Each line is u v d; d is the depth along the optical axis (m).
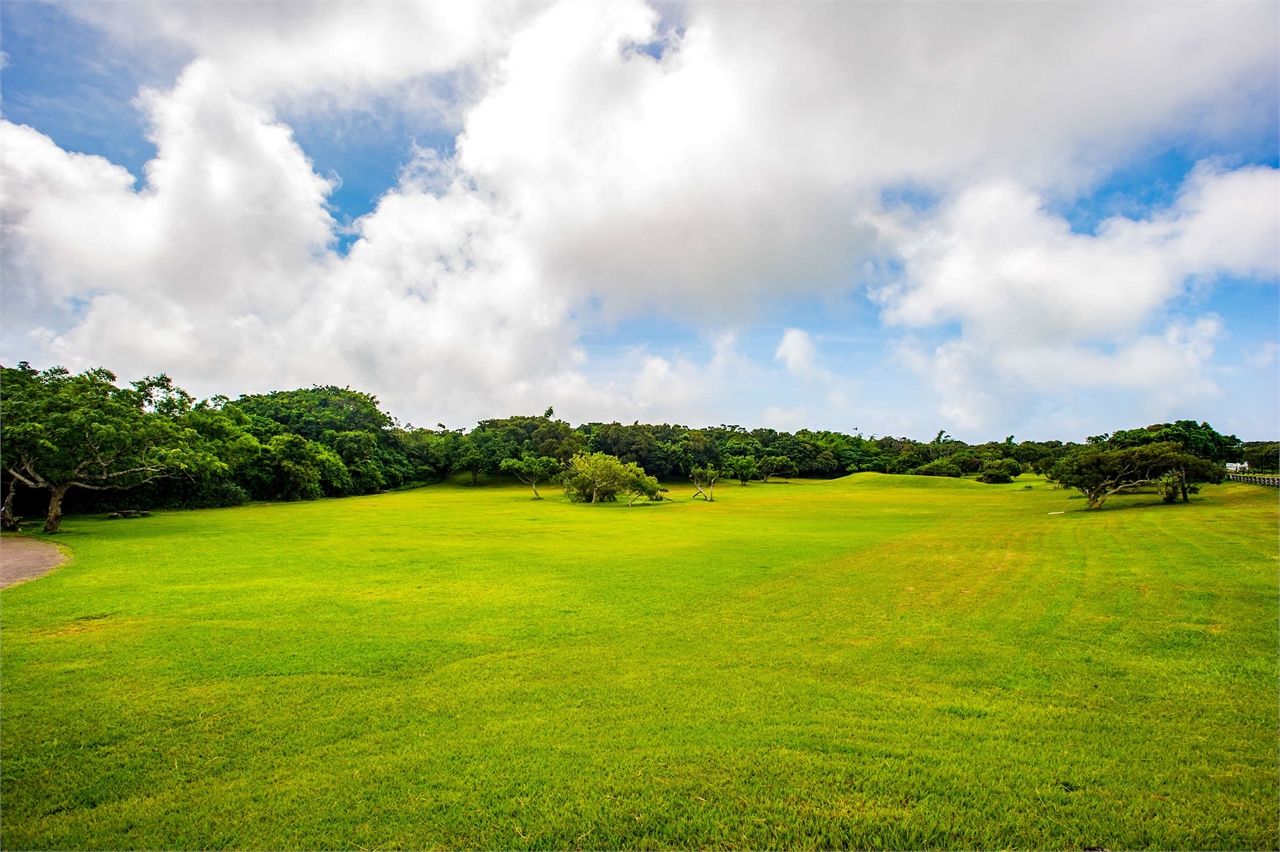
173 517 38.19
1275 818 4.91
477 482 93.00
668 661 9.05
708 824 4.95
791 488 87.25
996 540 23.75
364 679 8.33
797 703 7.37
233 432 51.72
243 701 7.55
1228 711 6.96
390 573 17.09
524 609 12.57
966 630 10.65
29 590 14.61
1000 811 5.08
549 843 4.76
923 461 118.62
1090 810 5.06
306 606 12.89
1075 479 38.00
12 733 6.66
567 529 30.92
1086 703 7.28
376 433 85.62
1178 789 5.36
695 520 37.00
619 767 5.83
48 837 4.86
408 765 5.92
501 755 6.09
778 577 16.23
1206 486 44.31
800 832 4.86
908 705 7.28
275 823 5.02
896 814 5.05
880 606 12.62
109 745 6.41
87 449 28.48
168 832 4.92
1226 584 13.65
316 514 41.66
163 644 10.03
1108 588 13.80
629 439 100.00
